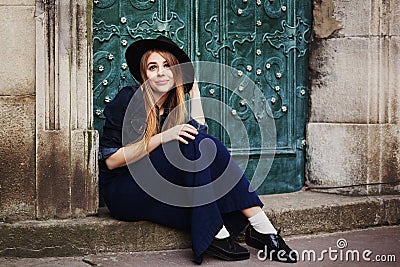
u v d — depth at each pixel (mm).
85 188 4051
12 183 3938
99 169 4109
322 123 5070
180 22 4688
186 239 4105
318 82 5078
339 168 5000
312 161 5098
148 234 4035
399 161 4953
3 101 3902
